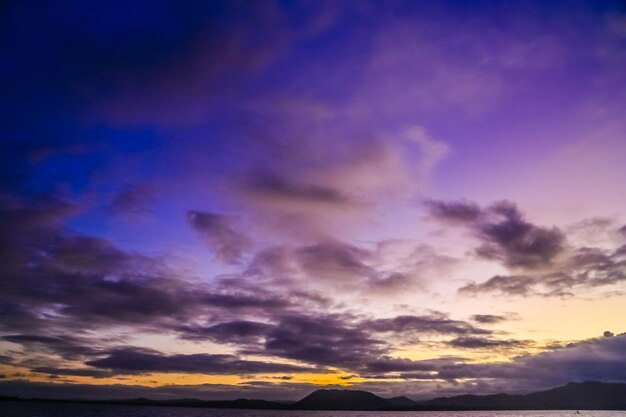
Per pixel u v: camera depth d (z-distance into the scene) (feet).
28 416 519.60
